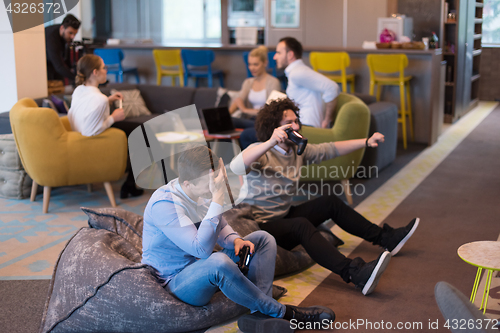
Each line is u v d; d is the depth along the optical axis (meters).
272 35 9.12
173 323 2.01
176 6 9.98
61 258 2.24
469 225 3.34
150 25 10.14
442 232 3.22
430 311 2.23
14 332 2.11
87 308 2.05
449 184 4.32
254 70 4.83
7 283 2.56
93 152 3.63
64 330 2.09
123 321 2.03
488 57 8.67
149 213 1.98
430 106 5.79
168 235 1.92
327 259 2.41
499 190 4.11
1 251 2.98
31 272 2.70
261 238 2.16
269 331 2.01
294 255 2.63
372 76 5.93
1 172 3.98
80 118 3.61
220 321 2.14
